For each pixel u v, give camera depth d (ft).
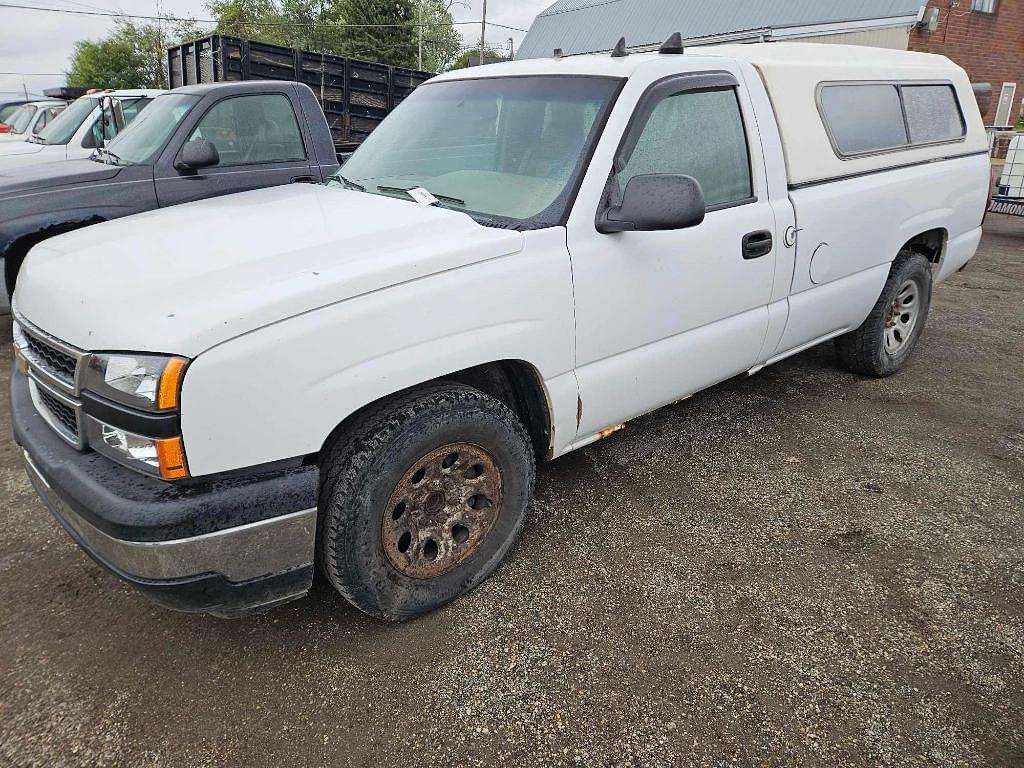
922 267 15.34
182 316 6.56
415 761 6.72
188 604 6.81
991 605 8.82
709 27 62.08
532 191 9.25
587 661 7.90
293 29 148.46
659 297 9.91
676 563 9.61
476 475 8.73
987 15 61.82
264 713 7.25
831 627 8.43
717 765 6.67
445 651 8.06
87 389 6.78
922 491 11.44
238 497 6.64
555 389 9.08
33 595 9.02
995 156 47.34
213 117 18.01
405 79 33.60
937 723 7.11
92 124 24.57
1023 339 19.15
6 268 16.53
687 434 13.41
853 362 15.72
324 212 9.29
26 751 6.82
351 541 7.52
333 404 7.07
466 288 7.91
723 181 10.78
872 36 53.47
